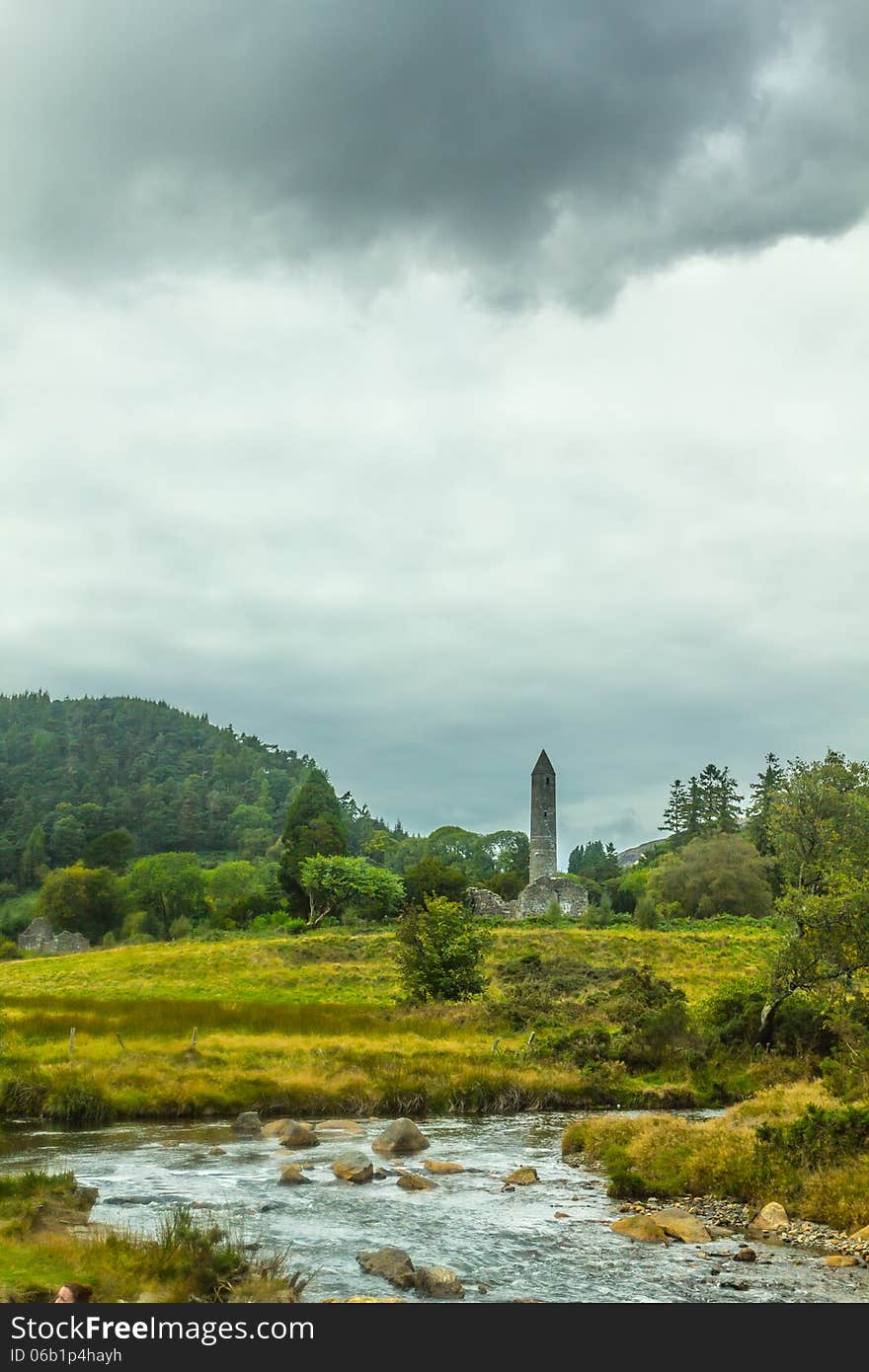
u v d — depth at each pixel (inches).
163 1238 653.9
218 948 3659.0
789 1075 1585.9
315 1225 774.5
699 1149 956.6
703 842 4963.1
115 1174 949.2
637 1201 874.1
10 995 2839.6
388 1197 875.4
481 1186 933.2
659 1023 1761.8
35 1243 624.1
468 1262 682.2
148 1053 1537.9
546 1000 2319.1
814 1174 859.4
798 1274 657.6
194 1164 1004.6
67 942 5295.3
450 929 2458.2
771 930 3878.0
